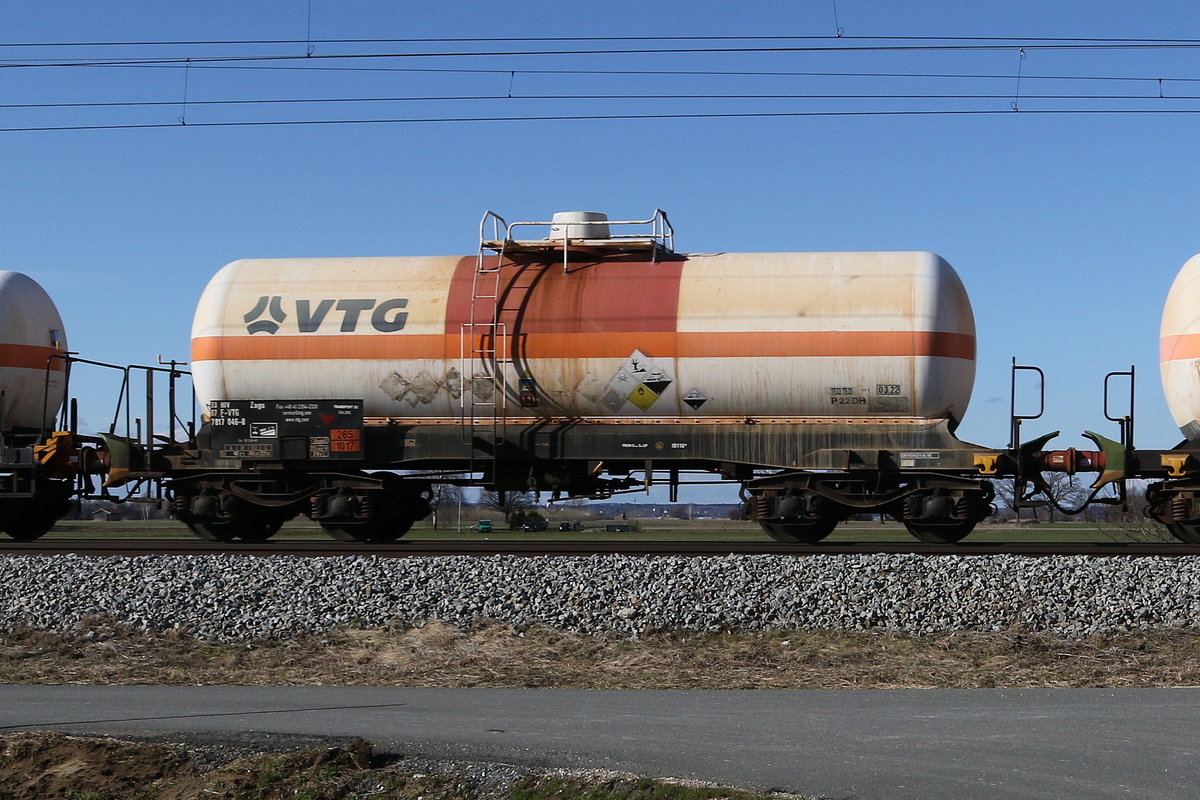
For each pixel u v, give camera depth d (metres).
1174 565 15.27
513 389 19.64
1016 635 13.28
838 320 18.95
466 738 9.14
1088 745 8.63
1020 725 9.27
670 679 11.55
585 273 19.94
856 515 19.77
